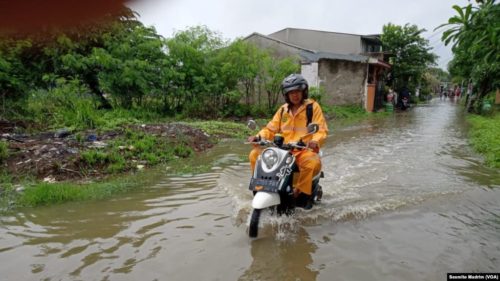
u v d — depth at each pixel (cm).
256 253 332
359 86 2058
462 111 2227
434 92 5669
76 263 313
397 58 2675
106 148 701
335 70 1947
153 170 645
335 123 1484
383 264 313
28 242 354
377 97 2347
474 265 310
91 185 532
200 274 295
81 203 466
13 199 474
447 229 385
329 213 430
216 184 550
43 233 375
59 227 391
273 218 411
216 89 1420
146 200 478
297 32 2334
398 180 573
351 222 405
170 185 547
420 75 2823
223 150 841
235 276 292
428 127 1327
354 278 291
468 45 411
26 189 496
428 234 373
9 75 1035
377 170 638
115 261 316
